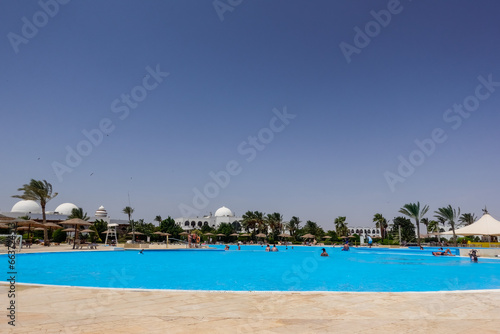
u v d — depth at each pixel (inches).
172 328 200.4
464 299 293.9
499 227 1162.0
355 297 300.7
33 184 1817.2
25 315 230.4
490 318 228.2
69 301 278.2
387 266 808.3
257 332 193.8
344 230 3794.3
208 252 1515.7
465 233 1190.9
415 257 1144.2
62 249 1295.5
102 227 2407.7
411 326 207.6
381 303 276.1
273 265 851.4
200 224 4522.6
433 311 247.4
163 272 666.2
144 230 2829.7
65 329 196.4
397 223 3506.4
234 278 566.9
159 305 263.6
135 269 725.9
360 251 1551.4
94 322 212.7
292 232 3779.5
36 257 1020.5
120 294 311.6
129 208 3031.5
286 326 207.0
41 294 309.7
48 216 2728.8
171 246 1664.6
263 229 3454.7
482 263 874.8
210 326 205.6
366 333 192.5
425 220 3752.5
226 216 4436.5
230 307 257.9
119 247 1512.1
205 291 327.6
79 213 2586.1
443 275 618.8
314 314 237.3
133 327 201.6
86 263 868.0
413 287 467.2
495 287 467.2
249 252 1530.5
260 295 308.0
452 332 194.9
